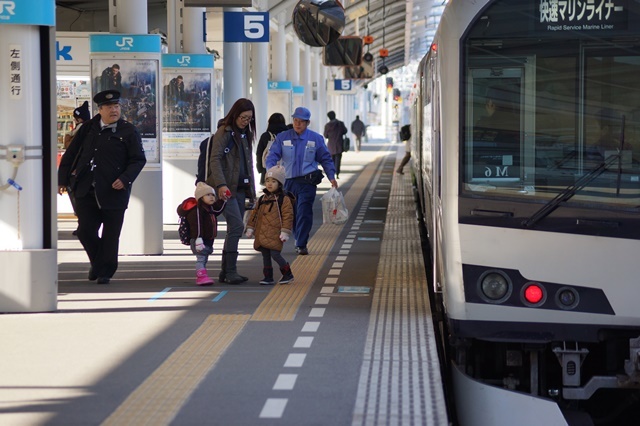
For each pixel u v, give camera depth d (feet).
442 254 32.78
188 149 79.51
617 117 31.55
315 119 204.95
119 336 35.55
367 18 181.47
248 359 32.01
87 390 28.17
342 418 25.32
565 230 31.32
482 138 31.89
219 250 62.59
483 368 34.45
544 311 31.30
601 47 31.68
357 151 239.09
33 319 38.65
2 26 38.65
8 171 39.24
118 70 59.26
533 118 31.76
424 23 219.41
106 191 47.39
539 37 31.83
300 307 41.45
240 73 88.33
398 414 25.62
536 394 32.19
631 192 31.30
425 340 34.71
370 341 34.60
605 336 31.42
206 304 42.16
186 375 29.89
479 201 31.68
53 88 39.37
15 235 39.75
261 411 26.00
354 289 46.09
